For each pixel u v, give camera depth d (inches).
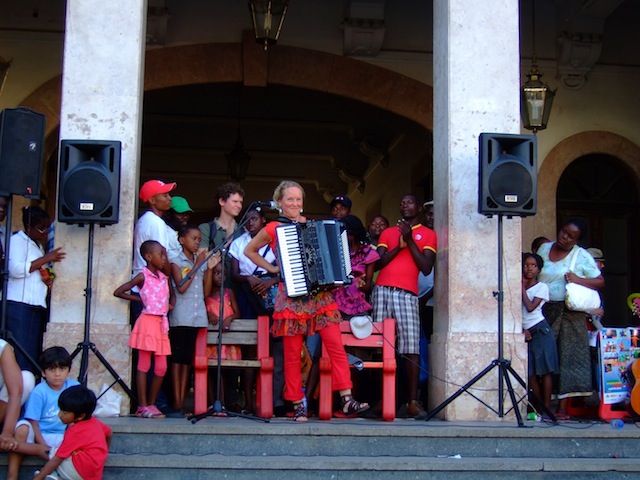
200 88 458.0
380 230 346.9
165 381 307.1
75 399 223.8
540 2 465.1
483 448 253.9
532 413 289.3
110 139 294.0
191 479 233.9
